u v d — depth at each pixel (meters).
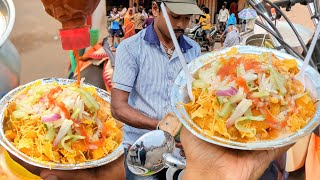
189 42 2.15
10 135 1.30
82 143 1.27
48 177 1.15
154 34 2.03
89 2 0.67
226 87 0.97
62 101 1.33
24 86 1.48
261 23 1.47
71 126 1.28
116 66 2.06
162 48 2.03
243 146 0.87
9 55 1.70
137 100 2.10
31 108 1.35
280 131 0.94
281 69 1.05
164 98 2.06
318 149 1.66
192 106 1.00
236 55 1.11
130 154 0.93
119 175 1.20
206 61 1.12
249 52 1.14
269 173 1.55
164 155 0.94
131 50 2.04
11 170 1.36
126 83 2.03
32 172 1.23
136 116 1.97
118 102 2.02
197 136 0.90
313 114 0.98
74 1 0.65
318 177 1.63
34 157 1.21
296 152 1.71
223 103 0.96
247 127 0.92
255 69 1.00
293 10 3.13
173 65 2.05
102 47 2.52
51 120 1.27
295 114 0.96
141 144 0.93
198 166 0.90
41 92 1.41
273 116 0.95
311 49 1.03
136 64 2.04
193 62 1.12
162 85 2.05
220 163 0.88
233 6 11.00
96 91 1.53
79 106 1.33
